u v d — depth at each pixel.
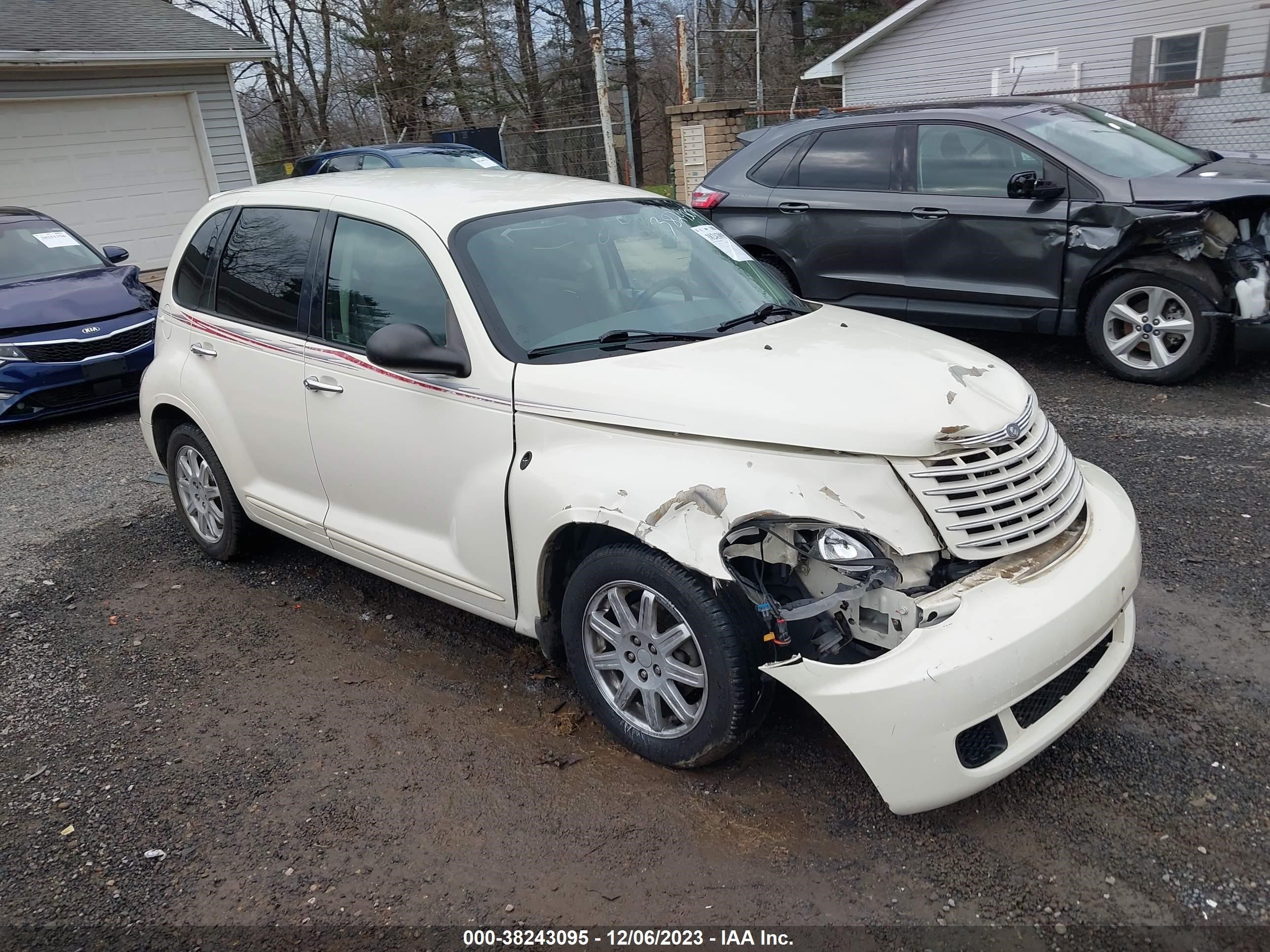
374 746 3.35
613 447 2.98
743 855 2.72
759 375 3.00
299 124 32.12
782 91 27.00
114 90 14.07
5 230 9.21
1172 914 2.42
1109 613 2.74
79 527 5.66
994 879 2.57
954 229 6.90
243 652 4.08
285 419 4.09
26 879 2.80
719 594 2.66
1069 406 6.25
